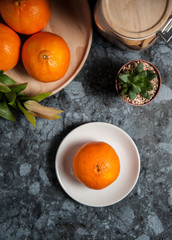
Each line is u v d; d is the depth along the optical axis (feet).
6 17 1.62
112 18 1.50
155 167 2.09
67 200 2.09
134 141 2.08
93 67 2.05
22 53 1.70
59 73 1.70
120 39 1.76
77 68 1.90
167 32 1.96
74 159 1.85
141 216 2.10
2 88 1.71
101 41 2.03
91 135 2.01
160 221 2.10
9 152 2.08
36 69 1.65
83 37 1.89
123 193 2.01
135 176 2.00
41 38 1.63
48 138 2.07
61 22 1.89
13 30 1.77
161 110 2.07
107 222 2.10
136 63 1.88
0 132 2.07
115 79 2.02
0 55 1.61
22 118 2.06
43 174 2.08
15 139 2.07
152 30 1.51
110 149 1.82
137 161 2.00
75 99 2.06
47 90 1.93
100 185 1.78
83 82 2.05
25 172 2.09
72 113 2.06
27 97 1.80
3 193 2.09
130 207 2.10
